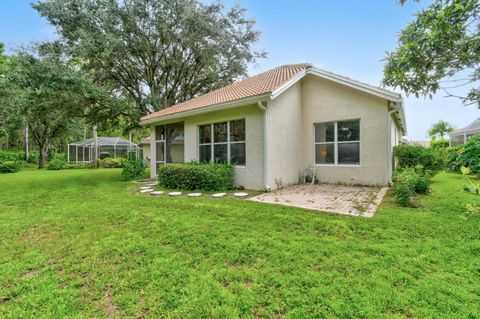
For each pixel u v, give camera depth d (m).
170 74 16.45
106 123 15.81
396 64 3.04
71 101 12.10
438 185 8.20
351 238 3.68
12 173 17.39
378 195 6.72
